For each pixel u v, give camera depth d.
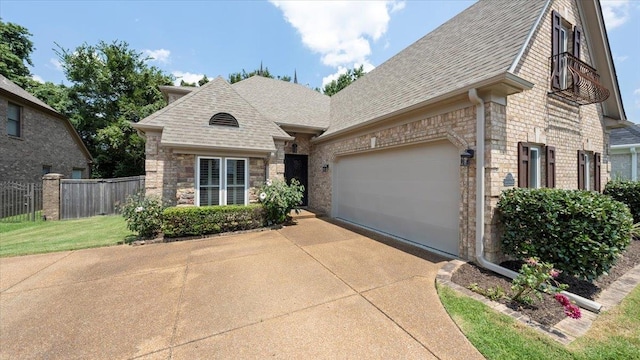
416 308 3.53
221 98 9.30
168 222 7.04
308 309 3.53
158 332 3.05
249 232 8.06
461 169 5.45
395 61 10.63
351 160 9.94
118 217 11.33
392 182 7.73
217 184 8.62
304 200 12.87
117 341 2.89
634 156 12.24
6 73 18.83
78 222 10.15
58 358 2.65
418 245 6.64
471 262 5.17
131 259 5.59
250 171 9.18
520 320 3.19
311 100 14.64
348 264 5.25
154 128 8.14
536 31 5.94
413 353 2.67
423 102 5.89
